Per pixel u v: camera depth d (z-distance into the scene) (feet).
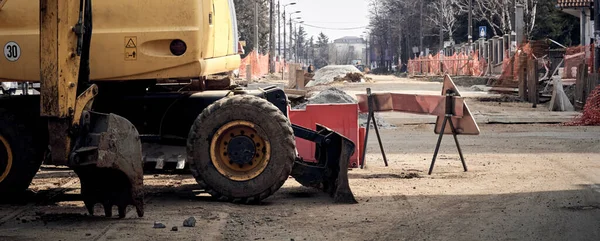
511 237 27.04
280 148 33.27
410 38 419.95
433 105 43.65
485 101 109.09
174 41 33.24
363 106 45.47
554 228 28.40
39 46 31.37
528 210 31.86
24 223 29.32
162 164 34.47
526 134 65.21
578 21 247.09
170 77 33.32
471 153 52.54
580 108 87.15
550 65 146.20
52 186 38.70
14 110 32.96
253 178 33.40
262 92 36.63
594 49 99.55
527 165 45.96
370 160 49.08
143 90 35.88
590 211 31.55
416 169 44.78
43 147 33.19
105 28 33.09
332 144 34.99
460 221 29.81
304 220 30.19
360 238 27.07
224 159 33.73
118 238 26.71
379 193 36.42
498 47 191.11
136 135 29.94
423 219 30.25
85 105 30.19
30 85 39.11
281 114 33.50
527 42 145.59
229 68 38.06
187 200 34.45
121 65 33.17
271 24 288.92
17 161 32.65
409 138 62.85
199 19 33.37
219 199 33.73
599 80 83.30
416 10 400.26
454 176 41.78
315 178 34.94
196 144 33.60
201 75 33.60
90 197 30.37
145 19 33.17
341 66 209.67
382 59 533.96
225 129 33.47
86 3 30.37
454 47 296.92
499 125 74.38
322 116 43.78
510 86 133.08
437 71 266.77
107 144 28.91
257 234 27.58
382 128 70.54
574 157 49.73
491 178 40.86
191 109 35.94
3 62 33.22
